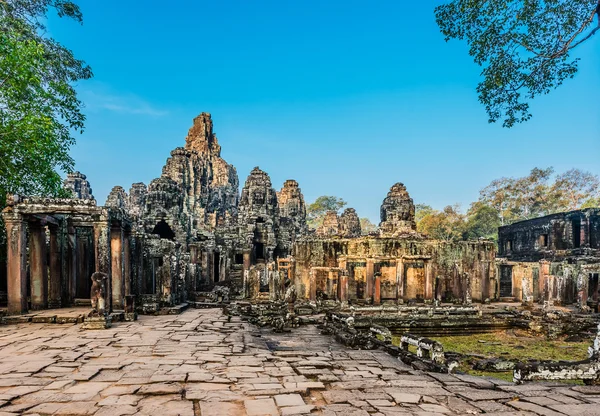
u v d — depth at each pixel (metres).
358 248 33.19
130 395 7.04
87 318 14.91
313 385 7.84
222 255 39.81
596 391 7.84
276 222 46.66
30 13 20.86
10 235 16.69
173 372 8.65
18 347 11.41
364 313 23.83
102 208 17.00
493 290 33.56
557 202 56.56
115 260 18.38
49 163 20.91
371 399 7.12
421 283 33.12
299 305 24.22
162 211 37.97
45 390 7.27
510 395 7.51
